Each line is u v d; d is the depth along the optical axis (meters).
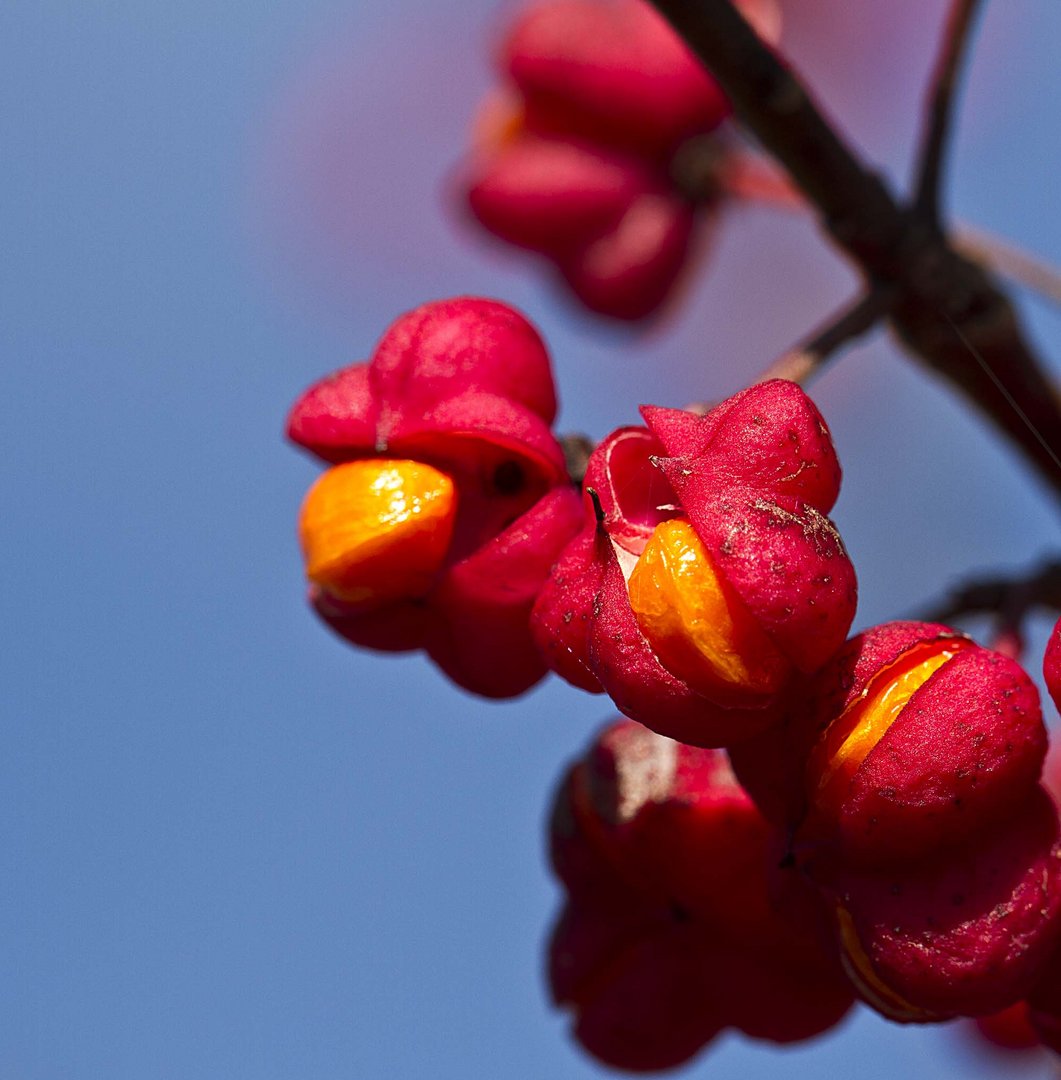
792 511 0.22
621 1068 0.24
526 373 0.23
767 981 0.24
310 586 0.23
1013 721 0.22
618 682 0.22
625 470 0.22
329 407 0.23
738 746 0.22
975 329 0.25
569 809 0.24
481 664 0.23
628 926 0.24
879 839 0.22
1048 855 0.22
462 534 0.23
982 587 0.24
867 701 0.22
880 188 0.24
